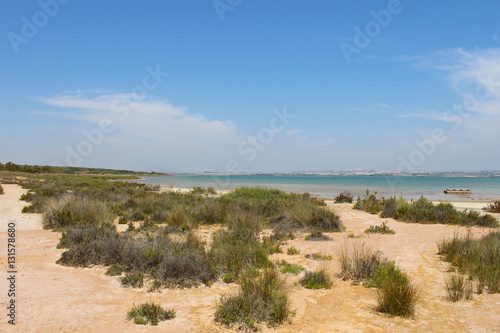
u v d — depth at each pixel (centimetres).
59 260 746
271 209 1571
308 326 467
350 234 1163
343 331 451
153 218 1432
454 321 485
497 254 764
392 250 946
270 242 1012
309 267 778
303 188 4900
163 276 646
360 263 729
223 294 579
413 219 1498
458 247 869
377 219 1576
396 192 4050
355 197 3244
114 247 759
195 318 475
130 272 680
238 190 2416
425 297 591
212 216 1412
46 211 1309
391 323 479
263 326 463
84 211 1281
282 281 624
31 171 8738
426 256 884
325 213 1321
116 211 1559
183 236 1058
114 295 561
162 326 442
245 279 577
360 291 629
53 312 466
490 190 4703
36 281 602
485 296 595
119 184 3725
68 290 566
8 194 2442
